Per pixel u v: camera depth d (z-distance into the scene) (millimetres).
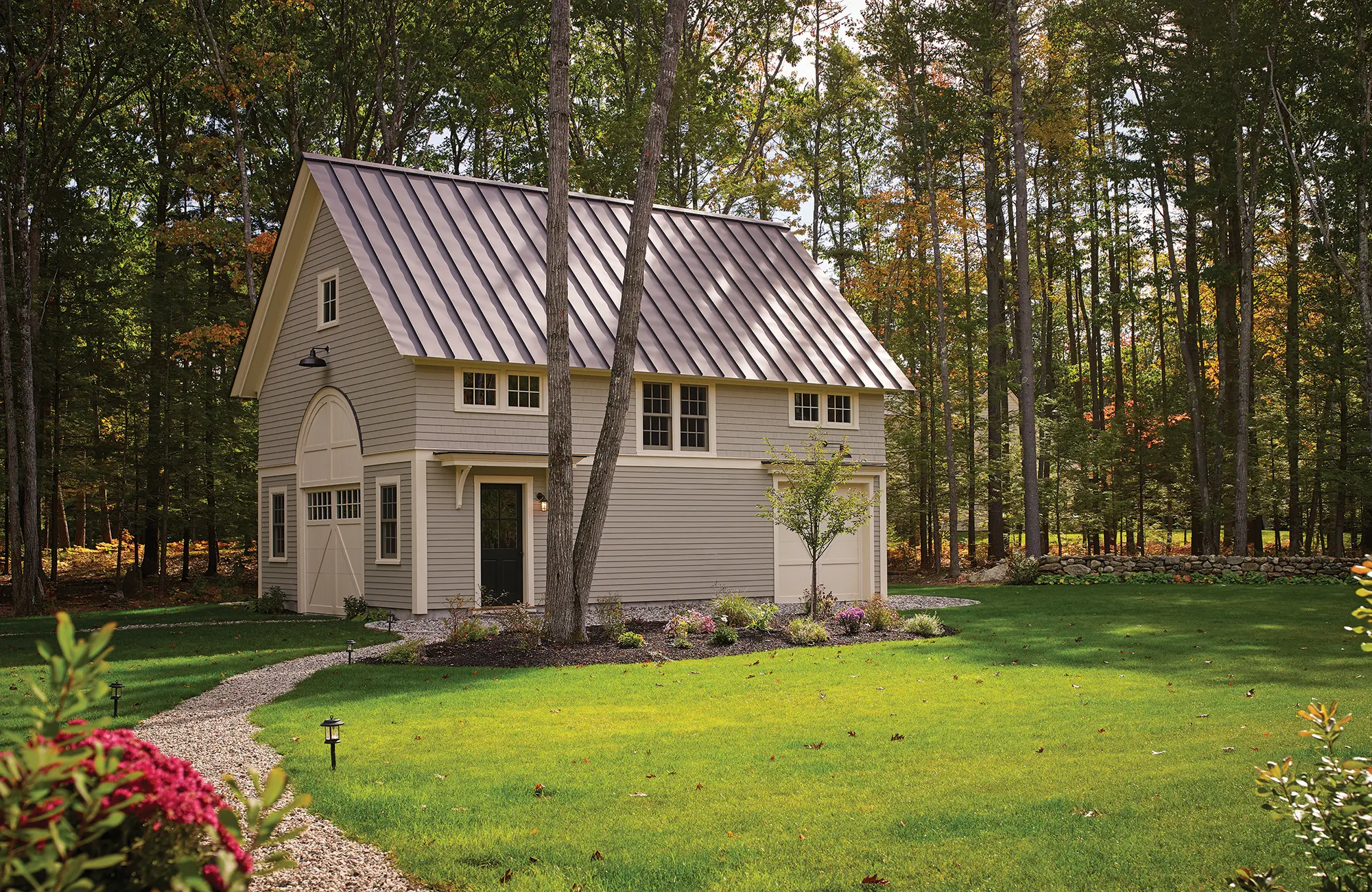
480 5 33594
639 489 22734
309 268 23484
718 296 25219
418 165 39656
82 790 2523
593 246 24406
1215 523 34031
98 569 35875
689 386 23547
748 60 37969
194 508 31891
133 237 37031
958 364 40750
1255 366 34438
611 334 22547
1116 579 28797
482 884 5750
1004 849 6148
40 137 28953
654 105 16875
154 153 34375
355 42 33000
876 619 18422
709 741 9430
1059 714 10398
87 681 2637
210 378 32031
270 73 27453
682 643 15945
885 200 35469
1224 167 32094
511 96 34031
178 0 27266
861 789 7637
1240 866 5703
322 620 20766
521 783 7910
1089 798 7152
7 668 14055
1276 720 9578
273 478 25047
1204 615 19781
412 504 20094
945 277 37594
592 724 10273
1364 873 4250
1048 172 39312
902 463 39000
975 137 33844
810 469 19672
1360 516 35094
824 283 27562
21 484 28078
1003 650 15453
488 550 21047
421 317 20516
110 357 31141
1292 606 21078
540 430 21500
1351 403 35469
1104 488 37719
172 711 11109
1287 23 29172
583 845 6410
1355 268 30719
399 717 10625
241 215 35062
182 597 29547
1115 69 32000
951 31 31656
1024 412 30531
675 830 6719
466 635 16109
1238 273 31234
